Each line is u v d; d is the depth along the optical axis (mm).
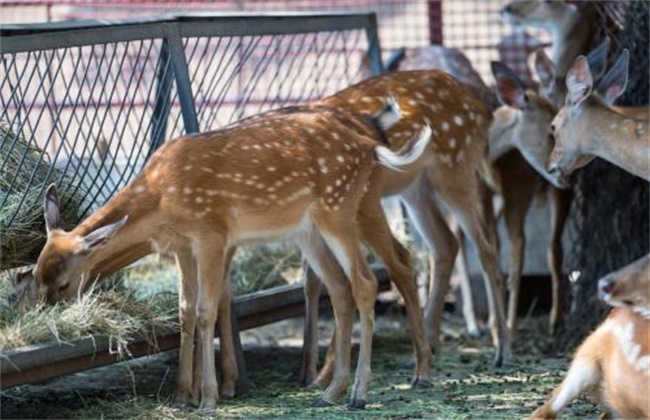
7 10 17719
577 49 15086
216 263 9953
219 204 9938
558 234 13633
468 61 14859
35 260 10453
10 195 10336
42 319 9422
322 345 13172
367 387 10203
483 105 12070
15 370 9047
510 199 13586
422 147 10102
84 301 9695
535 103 13172
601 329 8805
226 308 10625
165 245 10055
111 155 13023
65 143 12641
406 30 20797
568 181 12312
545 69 13297
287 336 13734
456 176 11750
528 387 11047
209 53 17328
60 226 9898
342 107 11172
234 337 10797
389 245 10867
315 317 11320
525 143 13172
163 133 11242
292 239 10453
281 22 12133
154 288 12070
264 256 13008
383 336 13438
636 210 12781
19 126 10336
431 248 12461
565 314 13578
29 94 14430
